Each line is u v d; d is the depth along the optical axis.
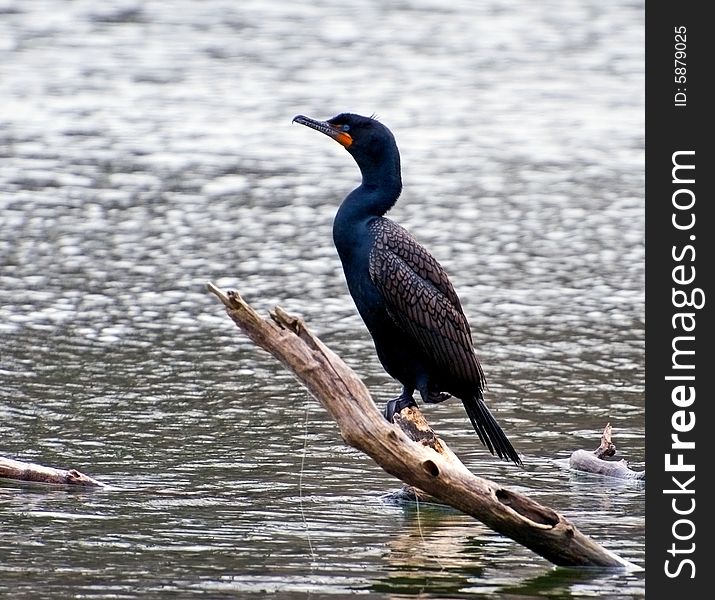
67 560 9.60
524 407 14.44
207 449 12.70
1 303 17.81
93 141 28.52
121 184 25.11
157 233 21.94
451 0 48.78
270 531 10.38
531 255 21.39
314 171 26.75
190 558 9.71
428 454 8.90
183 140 28.97
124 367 15.41
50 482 11.54
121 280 19.20
